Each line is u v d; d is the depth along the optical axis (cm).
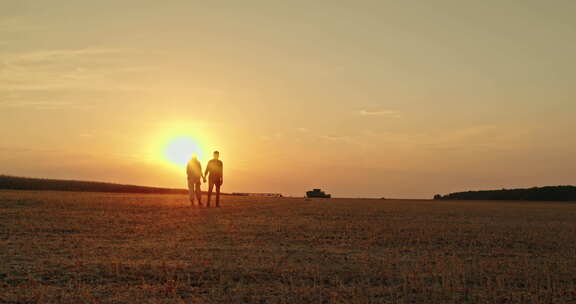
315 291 759
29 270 839
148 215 1797
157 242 1171
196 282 798
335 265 951
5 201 2117
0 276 800
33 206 1952
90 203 2277
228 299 711
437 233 1457
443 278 845
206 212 2053
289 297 725
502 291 779
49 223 1422
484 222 1880
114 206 2158
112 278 805
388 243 1246
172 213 1925
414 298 734
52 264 887
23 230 1270
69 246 1073
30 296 696
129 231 1340
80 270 850
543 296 753
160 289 750
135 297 709
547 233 1526
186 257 991
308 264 953
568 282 842
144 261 938
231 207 2472
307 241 1245
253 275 848
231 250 1087
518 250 1181
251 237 1288
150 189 5009
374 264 966
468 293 766
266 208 2473
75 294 711
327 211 2314
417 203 3919
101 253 1007
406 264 973
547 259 1062
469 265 970
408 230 1520
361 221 1794
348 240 1281
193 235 1300
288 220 1767
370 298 730
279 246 1159
